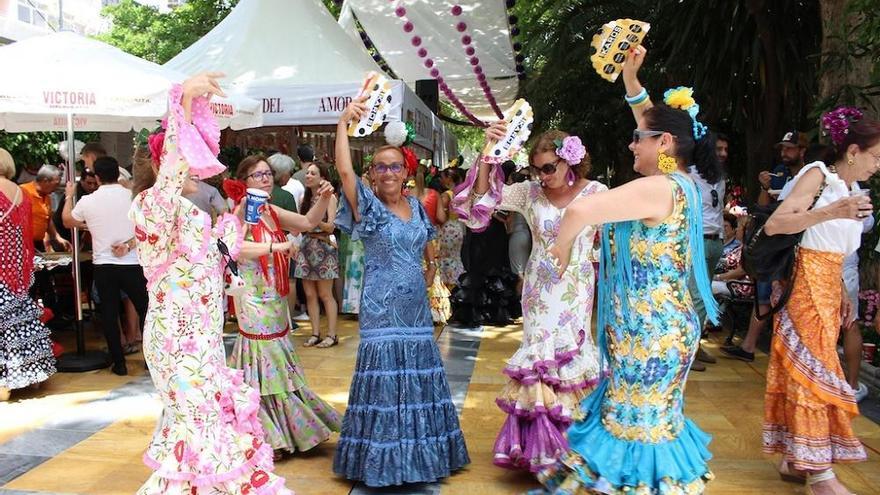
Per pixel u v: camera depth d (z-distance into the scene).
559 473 2.90
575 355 3.58
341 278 8.36
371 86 3.50
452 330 7.68
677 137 2.67
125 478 3.74
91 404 4.95
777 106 8.53
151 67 5.81
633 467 2.65
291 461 3.94
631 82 3.30
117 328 5.66
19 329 5.06
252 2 8.52
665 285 2.68
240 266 3.78
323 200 4.04
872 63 5.72
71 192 5.77
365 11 9.87
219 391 2.84
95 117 7.68
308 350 6.57
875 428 4.48
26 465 3.89
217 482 2.77
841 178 3.49
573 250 3.61
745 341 6.38
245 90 7.50
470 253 7.91
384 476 3.48
